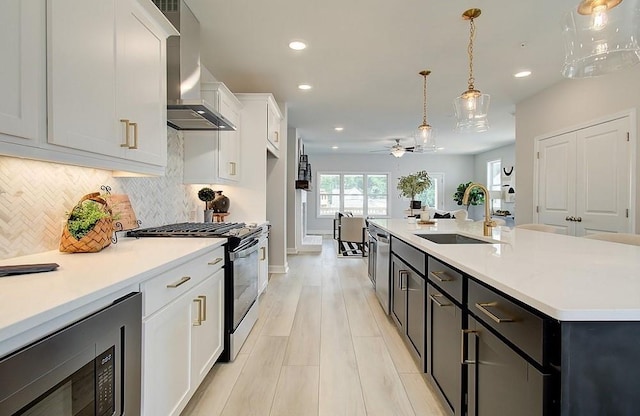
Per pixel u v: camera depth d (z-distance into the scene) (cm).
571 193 428
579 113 413
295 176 720
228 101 367
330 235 1127
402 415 184
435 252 180
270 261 538
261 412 187
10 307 88
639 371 89
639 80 340
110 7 160
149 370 138
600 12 198
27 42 116
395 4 263
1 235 149
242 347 267
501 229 291
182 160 336
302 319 331
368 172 1147
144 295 134
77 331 96
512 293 106
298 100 524
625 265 141
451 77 422
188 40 269
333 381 219
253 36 314
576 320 87
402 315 273
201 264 194
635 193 345
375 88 463
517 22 290
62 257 159
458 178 1142
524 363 103
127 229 234
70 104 135
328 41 325
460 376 155
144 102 192
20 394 78
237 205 425
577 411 89
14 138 114
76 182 191
